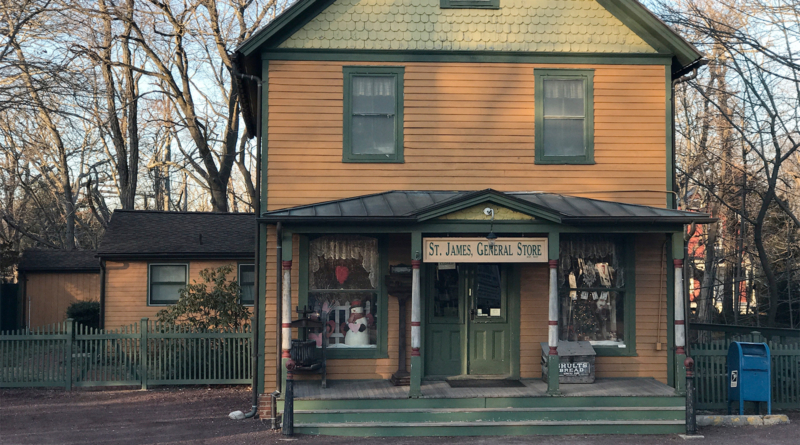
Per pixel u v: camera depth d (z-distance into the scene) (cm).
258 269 1227
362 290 1252
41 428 1159
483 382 1232
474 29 1293
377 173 1265
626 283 1278
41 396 1443
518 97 1291
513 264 1281
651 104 1304
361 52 1271
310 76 1264
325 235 1255
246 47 1238
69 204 3312
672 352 1265
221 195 2812
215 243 2045
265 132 1248
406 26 1284
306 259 1236
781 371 1307
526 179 1283
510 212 1148
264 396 1216
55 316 2578
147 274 1981
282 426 1105
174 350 1558
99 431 1135
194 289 1652
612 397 1127
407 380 1190
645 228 1171
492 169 1279
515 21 1299
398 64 1277
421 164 1272
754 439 1075
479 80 1288
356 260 1257
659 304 1281
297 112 1258
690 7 2016
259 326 1219
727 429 1144
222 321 1600
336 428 1086
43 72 1909
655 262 1288
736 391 1221
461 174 1274
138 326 1748
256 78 1258
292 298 1232
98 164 3806
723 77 2286
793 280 2442
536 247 1152
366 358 1243
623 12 1304
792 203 2453
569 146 1296
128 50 2730
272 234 1230
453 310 1286
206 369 1560
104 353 1537
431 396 1109
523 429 1097
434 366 1275
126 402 1388
